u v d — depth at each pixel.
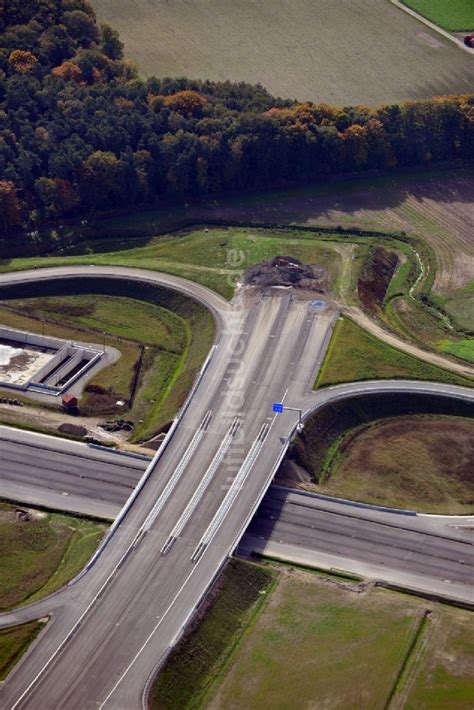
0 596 178.25
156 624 171.88
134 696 158.88
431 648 172.88
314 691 163.62
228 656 169.75
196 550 187.38
